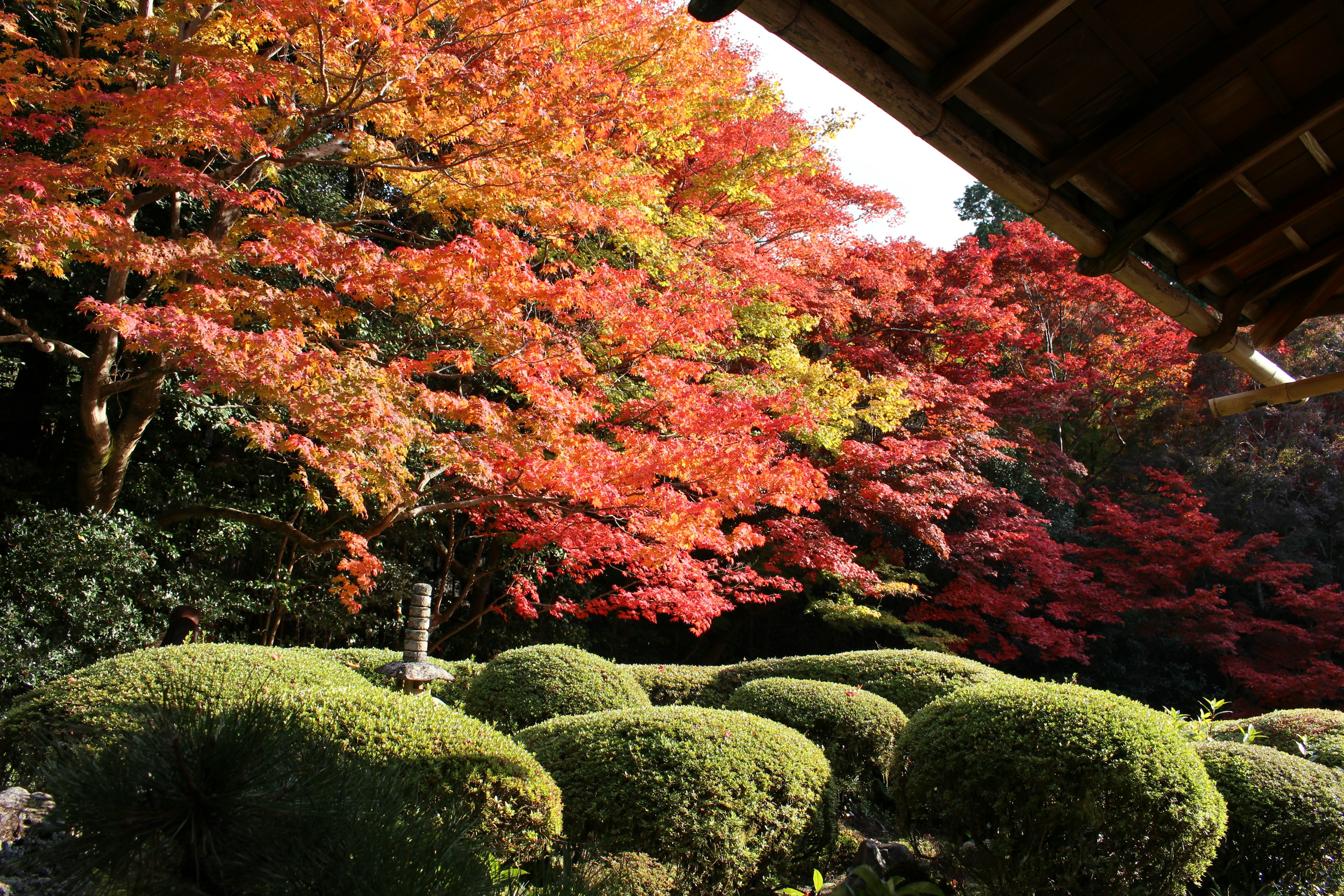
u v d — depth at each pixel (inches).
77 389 342.0
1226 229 91.7
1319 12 67.3
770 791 174.1
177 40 245.3
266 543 380.2
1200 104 74.9
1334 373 108.0
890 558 523.5
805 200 495.8
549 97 241.1
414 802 87.2
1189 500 566.3
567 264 278.5
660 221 371.6
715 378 389.7
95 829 62.6
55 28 309.9
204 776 65.5
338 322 231.8
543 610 481.7
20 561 266.7
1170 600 554.3
